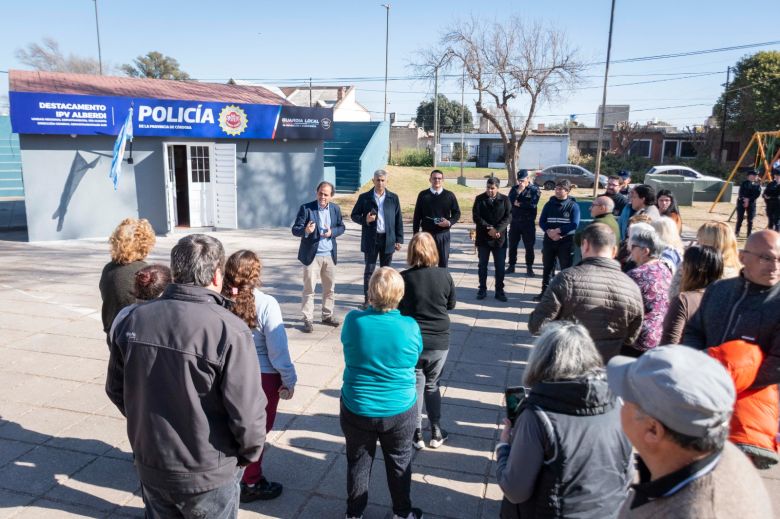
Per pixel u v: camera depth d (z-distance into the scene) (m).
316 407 4.85
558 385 2.06
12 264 10.49
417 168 39.91
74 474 3.82
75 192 13.06
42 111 12.20
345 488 3.73
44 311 7.52
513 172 29.61
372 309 3.18
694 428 1.29
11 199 21.67
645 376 1.37
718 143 43.19
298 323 7.16
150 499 2.43
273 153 15.52
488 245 8.27
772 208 14.59
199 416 2.26
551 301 3.51
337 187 22.02
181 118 13.73
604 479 2.03
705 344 3.13
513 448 2.11
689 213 20.33
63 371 5.50
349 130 24.73
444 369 5.80
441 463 4.06
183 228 14.93
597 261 3.53
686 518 1.30
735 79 43.38
